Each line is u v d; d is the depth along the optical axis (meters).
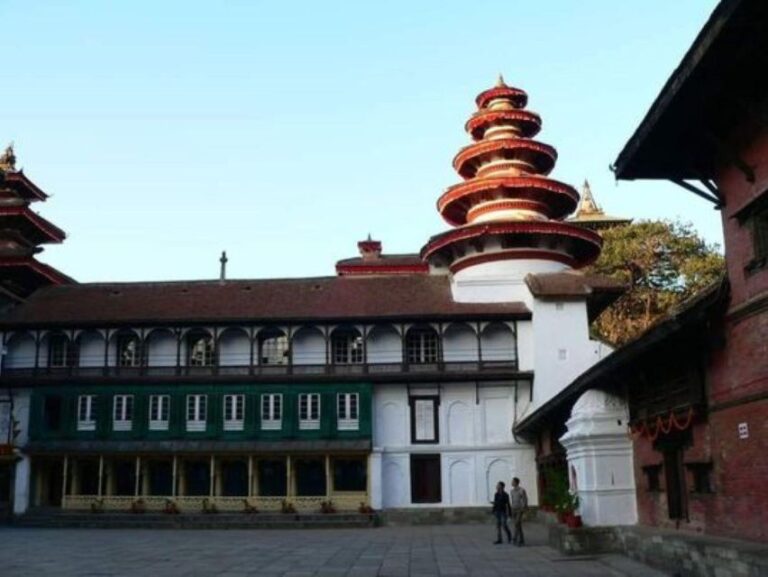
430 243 48.34
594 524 21.19
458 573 18.59
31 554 23.97
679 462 17.75
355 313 43.94
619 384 21.66
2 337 45.19
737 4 10.18
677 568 16.09
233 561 21.69
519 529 25.45
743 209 13.49
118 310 45.94
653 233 57.94
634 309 57.53
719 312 14.69
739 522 14.30
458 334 44.53
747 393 13.77
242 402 42.81
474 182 49.06
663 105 13.06
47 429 43.38
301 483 43.78
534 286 43.34
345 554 23.61
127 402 43.31
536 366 42.53
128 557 22.94
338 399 42.50
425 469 42.59
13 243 52.75
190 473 44.59
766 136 12.84
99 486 42.03
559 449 31.50
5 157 56.94
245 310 45.09
